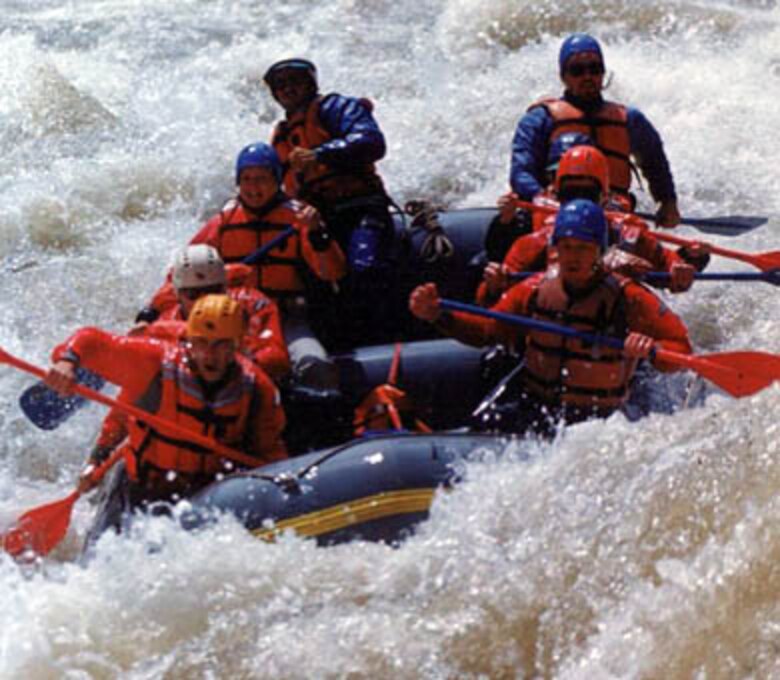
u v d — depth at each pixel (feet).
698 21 143.64
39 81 130.82
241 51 145.48
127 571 65.57
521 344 81.61
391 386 82.23
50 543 75.10
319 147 92.58
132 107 132.26
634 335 74.95
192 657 62.39
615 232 88.99
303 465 69.56
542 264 86.22
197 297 76.43
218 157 122.83
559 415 77.77
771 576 61.72
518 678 61.87
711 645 60.59
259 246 88.17
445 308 77.77
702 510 64.75
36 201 114.42
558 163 93.66
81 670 62.08
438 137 124.77
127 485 74.23
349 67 140.36
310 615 63.46
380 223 93.91
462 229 96.53
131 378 71.67
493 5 145.48
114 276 106.83
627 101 130.11
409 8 154.92
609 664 61.21
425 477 68.49
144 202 116.98
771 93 130.00
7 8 161.79
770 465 65.51
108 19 156.66
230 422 71.72
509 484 67.72
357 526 67.15
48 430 79.92
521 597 63.41
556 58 138.00
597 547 64.49
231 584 64.64
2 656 62.23
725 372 74.43
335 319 92.89
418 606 63.62
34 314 102.32
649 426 69.77
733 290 101.71
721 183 116.26
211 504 68.85
